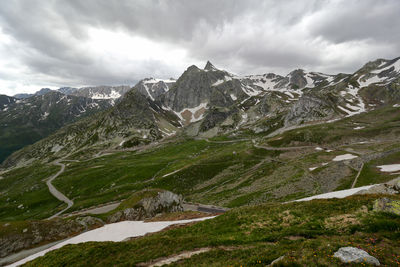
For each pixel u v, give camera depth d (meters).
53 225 56.19
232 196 92.31
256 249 19.03
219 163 140.62
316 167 96.88
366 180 66.25
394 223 18.55
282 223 25.91
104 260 24.03
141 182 133.62
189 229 31.92
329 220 23.34
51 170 186.12
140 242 27.16
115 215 65.81
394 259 13.70
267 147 155.38
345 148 122.12
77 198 120.75
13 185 168.88
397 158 77.06
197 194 107.44
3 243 47.34
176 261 20.47
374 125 155.25
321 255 14.84
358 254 14.06
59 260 25.91
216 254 19.92
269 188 85.56
